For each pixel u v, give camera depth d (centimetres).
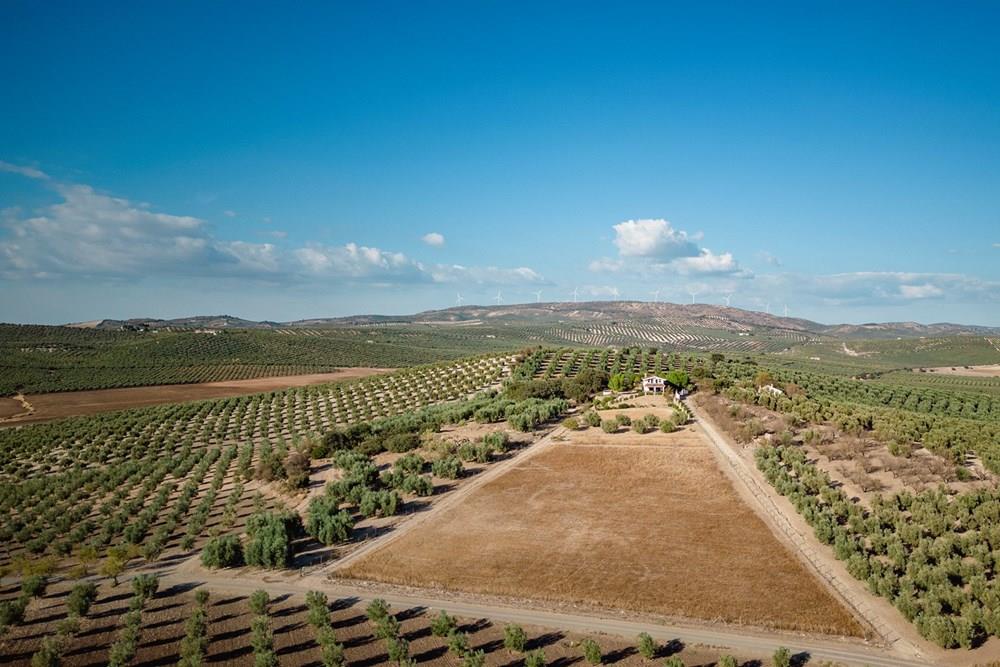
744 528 6322
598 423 10338
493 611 5038
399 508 7381
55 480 9812
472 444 9056
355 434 10400
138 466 10400
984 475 7169
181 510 7919
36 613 5341
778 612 4822
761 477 7644
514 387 13250
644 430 9756
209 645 4688
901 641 4444
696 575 5438
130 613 5059
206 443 12394
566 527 6550
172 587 5744
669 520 6588
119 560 6178
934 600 4650
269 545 6072
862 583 5212
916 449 8400
